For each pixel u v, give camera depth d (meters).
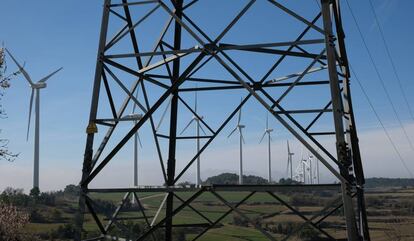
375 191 155.12
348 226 9.92
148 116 11.02
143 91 13.72
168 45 14.55
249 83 14.38
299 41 10.80
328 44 10.56
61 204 65.50
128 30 12.26
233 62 13.95
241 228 44.72
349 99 13.48
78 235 11.08
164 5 11.51
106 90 12.18
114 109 12.38
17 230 24.67
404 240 46.38
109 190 11.15
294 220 46.16
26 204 47.81
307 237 24.52
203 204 66.31
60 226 39.75
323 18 10.68
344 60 13.48
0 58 17.88
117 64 12.09
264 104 10.39
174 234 31.88
